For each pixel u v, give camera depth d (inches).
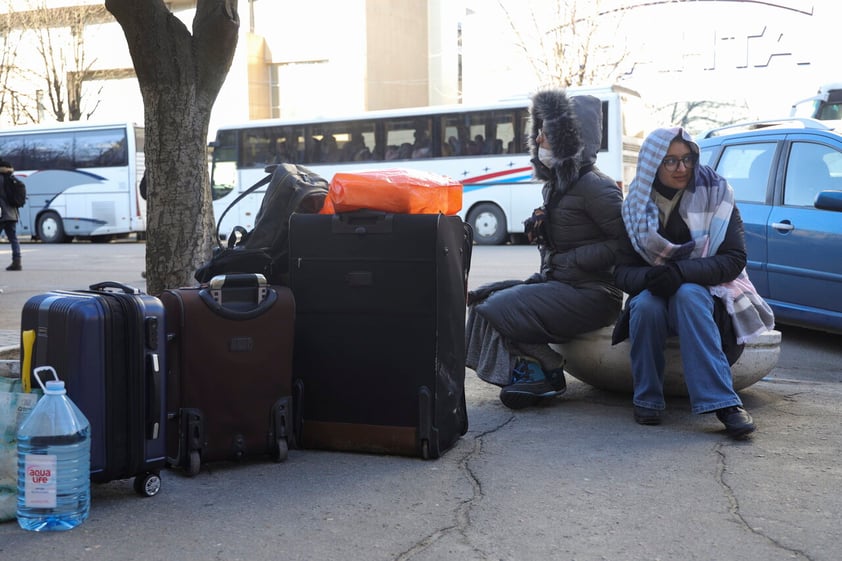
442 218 156.6
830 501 137.4
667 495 140.9
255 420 155.1
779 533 125.0
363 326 160.6
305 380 165.0
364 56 1432.1
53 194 1007.0
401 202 158.1
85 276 553.0
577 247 192.7
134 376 137.5
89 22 1385.3
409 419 160.1
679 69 1151.0
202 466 157.9
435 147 815.1
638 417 183.8
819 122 297.1
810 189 277.7
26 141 1016.9
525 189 783.1
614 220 187.2
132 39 228.1
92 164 992.2
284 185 174.6
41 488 127.1
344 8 1437.0
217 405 151.9
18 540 124.3
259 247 173.8
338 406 163.6
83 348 133.2
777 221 281.3
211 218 242.2
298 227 162.4
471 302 201.8
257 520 131.7
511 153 788.6
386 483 148.1
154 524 130.3
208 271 173.0
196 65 234.7
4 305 399.5
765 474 150.6
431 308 157.2
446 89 1608.0
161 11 228.4
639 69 1165.7
